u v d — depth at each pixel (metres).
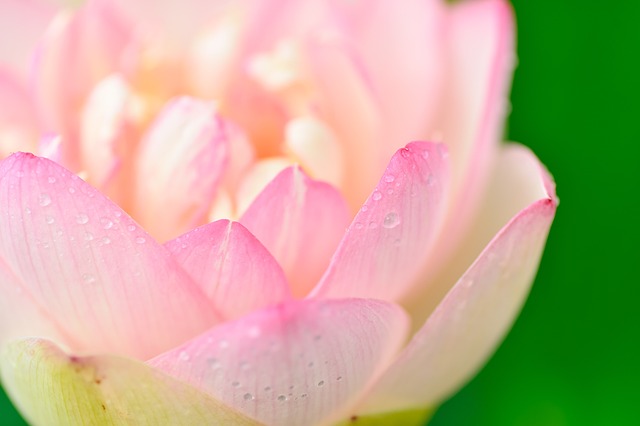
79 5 0.54
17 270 0.46
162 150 0.47
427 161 0.45
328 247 0.47
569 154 0.54
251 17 0.52
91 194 0.44
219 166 0.47
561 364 0.54
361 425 0.47
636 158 0.53
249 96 0.50
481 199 0.50
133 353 0.46
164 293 0.45
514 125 0.55
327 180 0.48
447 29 0.51
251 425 0.45
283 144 0.50
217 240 0.45
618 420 0.53
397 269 0.47
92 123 0.48
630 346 0.53
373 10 0.52
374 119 0.49
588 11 0.54
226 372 0.44
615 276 0.54
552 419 0.54
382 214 0.45
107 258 0.45
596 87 0.54
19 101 0.50
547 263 0.54
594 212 0.54
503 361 0.54
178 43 0.54
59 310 0.46
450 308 0.46
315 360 0.44
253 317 0.44
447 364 0.47
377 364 0.46
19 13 0.52
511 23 0.50
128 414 0.46
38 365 0.46
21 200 0.45
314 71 0.50
